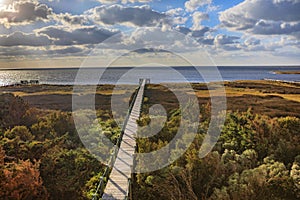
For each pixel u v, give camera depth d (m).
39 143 12.59
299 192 7.92
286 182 8.13
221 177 8.73
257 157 10.05
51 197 9.40
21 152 11.76
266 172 8.59
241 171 8.99
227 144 10.50
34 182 9.22
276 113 15.50
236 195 7.93
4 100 18.00
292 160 10.02
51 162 10.73
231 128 11.55
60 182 9.87
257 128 11.81
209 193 8.40
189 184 8.55
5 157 11.03
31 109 18.27
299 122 12.59
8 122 16.19
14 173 9.18
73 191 9.52
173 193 8.37
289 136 11.47
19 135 13.84
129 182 8.70
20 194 8.84
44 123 15.55
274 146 10.70
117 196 8.42
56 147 12.31
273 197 7.91
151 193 8.66
